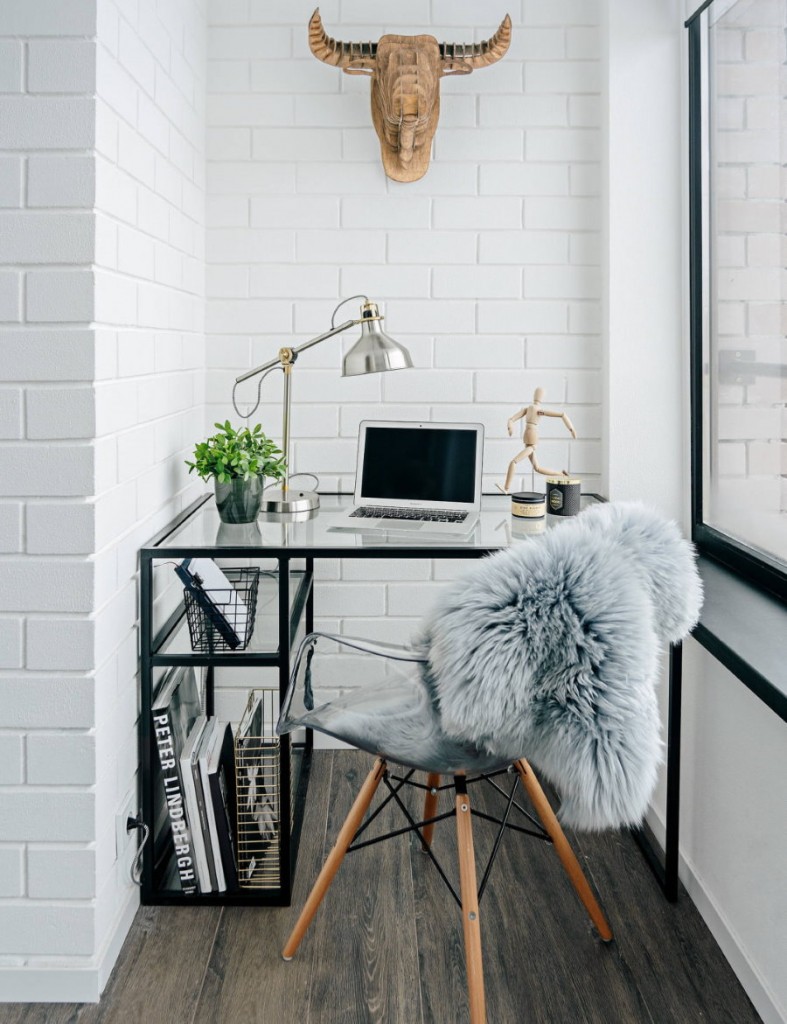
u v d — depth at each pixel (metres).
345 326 2.38
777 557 2.03
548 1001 1.76
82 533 1.71
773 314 2.00
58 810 1.76
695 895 2.06
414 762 1.66
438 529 2.24
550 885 2.14
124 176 1.87
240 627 2.02
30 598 1.72
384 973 1.84
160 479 2.22
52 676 1.74
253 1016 1.72
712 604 1.97
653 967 1.86
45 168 1.66
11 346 1.69
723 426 2.36
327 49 2.51
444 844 2.33
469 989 1.64
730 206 2.27
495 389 2.80
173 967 1.86
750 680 1.59
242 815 2.20
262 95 2.73
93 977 1.76
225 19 2.71
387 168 2.68
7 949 1.78
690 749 2.11
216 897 2.06
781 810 1.64
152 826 2.05
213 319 2.79
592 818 1.49
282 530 2.21
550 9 2.70
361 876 2.18
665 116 2.56
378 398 2.81
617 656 1.45
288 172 2.75
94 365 1.70
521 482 2.83
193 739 2.12
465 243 2.76
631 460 2.64
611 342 2.62
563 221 2.75
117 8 1.79
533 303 2.78
